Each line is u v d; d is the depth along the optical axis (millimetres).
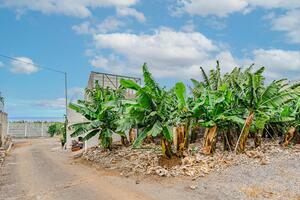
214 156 15203
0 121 36031
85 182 13906
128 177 14359
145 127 15102
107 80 28734
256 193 10328
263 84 17844
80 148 28922
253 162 14219
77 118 30469
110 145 21781
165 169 14141
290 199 9648
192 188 11430
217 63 19172
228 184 11539
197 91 18703
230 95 15656
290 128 18078
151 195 11000
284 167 13305
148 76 14547
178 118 14898
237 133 17516
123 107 19016
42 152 29297
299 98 17984
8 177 15938
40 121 61219
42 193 12172
